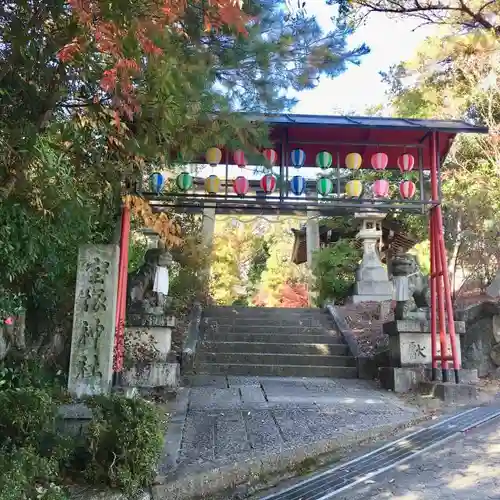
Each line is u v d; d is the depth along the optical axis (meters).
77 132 4.66
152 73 3.55
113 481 3.63
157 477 3.97
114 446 3.72
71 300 6.59
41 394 3.81
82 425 4.35
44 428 3.74
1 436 3.57
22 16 3.58
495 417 5.93
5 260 4.50
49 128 4.43
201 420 5.84
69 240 5.56
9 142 3.76
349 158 7.74
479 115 12.77
